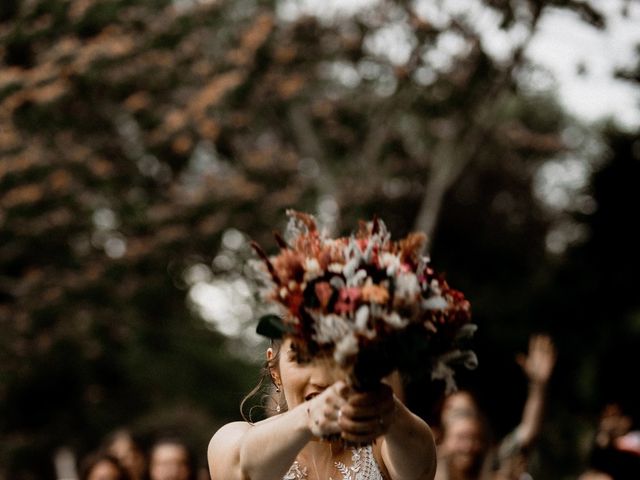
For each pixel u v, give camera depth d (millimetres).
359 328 2506
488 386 23594
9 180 13922
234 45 14836
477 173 25422
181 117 14375
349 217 15789
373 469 2992
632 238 24531
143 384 19641
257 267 2748
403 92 12203
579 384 23031
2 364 16438
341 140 16219
